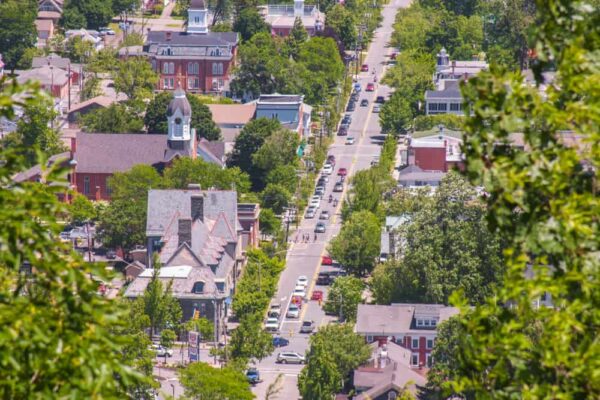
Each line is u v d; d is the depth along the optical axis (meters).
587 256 88.81
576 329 89.50
